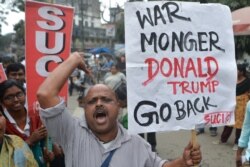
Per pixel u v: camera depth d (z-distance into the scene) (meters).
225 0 12.29
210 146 7.59
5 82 3.19
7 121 3.14
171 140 8.19
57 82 2.21
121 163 2.19
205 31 2.57
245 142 3.67
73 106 12.93
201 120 2.52
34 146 3.17
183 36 2.51
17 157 2.54
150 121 2.41
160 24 2.46
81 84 13.36
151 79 2.42
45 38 3.31
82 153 2.20
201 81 2.54
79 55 2.32
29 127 3.24
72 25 3.40
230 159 6.68
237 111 7.02
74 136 2.24
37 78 3.28
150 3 2.44
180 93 2.48
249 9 8.23
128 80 2.39
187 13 2.52
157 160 2.33
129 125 2.37
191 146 2.38
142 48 2.42
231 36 2.63
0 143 2.55
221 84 2.59
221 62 2.60
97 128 2.20
